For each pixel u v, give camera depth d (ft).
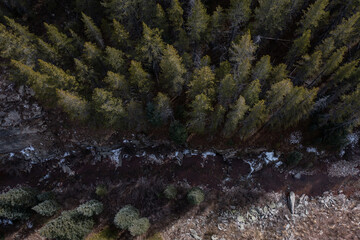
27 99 112.16
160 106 91.76
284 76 85.71
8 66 113.39
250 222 106.63
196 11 77.61
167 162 118.32
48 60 93.35
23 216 109.29
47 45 85.81
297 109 94.58
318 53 80.59
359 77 89.81
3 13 109.81
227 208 110.32
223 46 99.76
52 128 115.03
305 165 113.19
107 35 96.73
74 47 93.61
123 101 98.68
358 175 111.75
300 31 90.53
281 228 104.06
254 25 89.86
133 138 114.83
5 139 113.70
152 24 93.09
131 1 83.41
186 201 112.37
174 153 118.42
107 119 101.96
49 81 84.99
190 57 89.35
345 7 90.22
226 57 100.89
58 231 96.17
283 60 105.19
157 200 113.19
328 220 104.99
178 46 90.68
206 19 82.38
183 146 116.37
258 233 103.60
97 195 115.85
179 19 84.48
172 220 109.50
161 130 112.68
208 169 116.78
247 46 76.69
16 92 111.96
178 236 105.81
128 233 108.37
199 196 106.22
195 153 117.80
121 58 85.92
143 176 117.19
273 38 100.99
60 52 92.27
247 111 97.25
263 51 106.32
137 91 97.30
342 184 111.45
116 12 87.76
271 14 83.35
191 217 109.60
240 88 88.69
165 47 89.04
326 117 100.94
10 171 122.72
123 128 112.47
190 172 116.98
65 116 115.24
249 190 113.09
